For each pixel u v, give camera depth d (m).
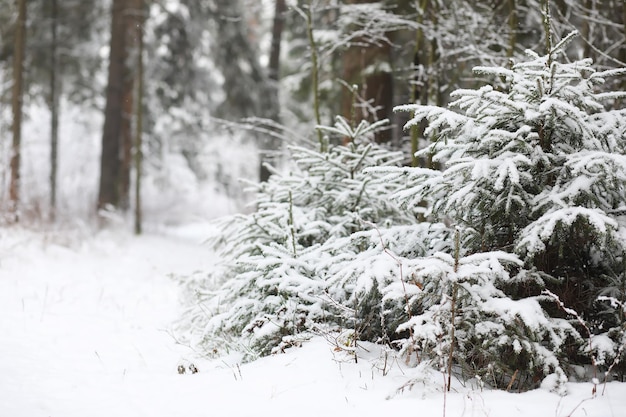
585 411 2.95
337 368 3.73
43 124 20.84
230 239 5.14
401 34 9.73
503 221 3.83
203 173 20.95
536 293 3.83
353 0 8.32
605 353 3.49
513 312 3.29
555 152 3.76
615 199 3.77
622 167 3.35
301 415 3.19
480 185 3.72
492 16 7.02
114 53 14.57
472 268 3.38
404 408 3.16
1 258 7.89
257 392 3.57
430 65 6.90
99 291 7.16
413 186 4.33
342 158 5.54
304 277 4.31
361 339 4.32
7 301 6.10
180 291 7.34
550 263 3.88
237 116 15.70
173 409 3.46
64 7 15.64
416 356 3.84
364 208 5.14
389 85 8.21
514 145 3.67
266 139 7.96
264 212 5.02
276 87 15.67
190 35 16.53
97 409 3.48
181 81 16.97
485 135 3.82
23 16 12.45
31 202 11.39
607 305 3.81
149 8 15.92
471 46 6.62
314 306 4.26
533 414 2.97
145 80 15.95
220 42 16.05
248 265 4.71
